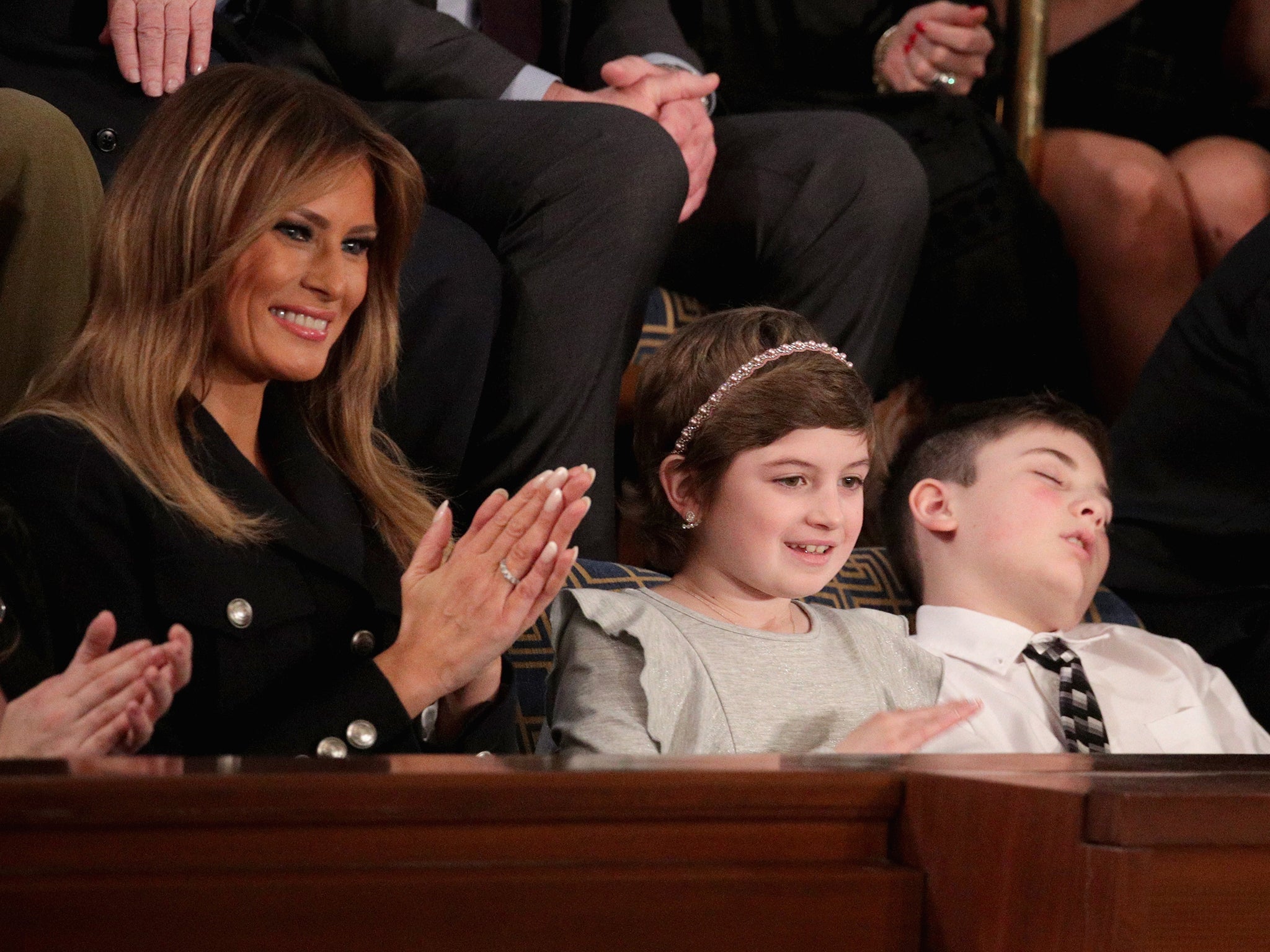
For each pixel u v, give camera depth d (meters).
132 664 3.75
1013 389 10.27
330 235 5.08
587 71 9.48
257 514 4.89
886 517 7.81
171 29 6.93
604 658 5.53
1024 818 2.95
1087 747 6.63
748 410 5.66
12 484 4.55
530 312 7.45
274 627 4.76
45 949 2.52
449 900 2.73
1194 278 11.12
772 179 8.98
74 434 4.66
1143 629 8.18
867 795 3.10
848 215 8.81
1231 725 7.20
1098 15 12.46
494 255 7.54
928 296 10.11
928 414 10.26
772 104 10.56
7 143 5.97
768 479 5.67
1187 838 2.84
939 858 3.05
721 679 5.54
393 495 5.53
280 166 4.96
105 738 3.70
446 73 8.37
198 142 4.96
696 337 6.06
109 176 6.73
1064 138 11.43
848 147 8.91
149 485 4.61
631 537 8.45
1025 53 11.35
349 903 2.67
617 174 7.59
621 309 7.56
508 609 4.55
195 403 4.95
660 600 5.82
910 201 8.90
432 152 8.05
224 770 2.86
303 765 3.01
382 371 5.68
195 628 4.64
